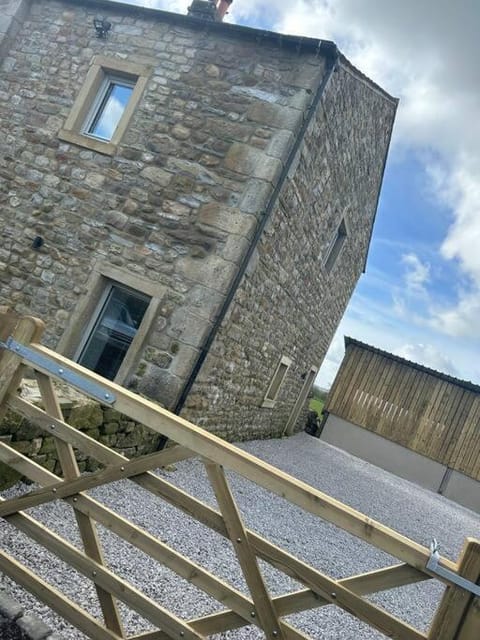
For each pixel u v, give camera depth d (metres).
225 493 1.84
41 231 6.11
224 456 1.83
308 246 7.68
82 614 2.00
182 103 5.99
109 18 6.56
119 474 1.99
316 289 9.21
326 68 5.79
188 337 5.33
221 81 5.95
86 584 2.52
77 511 2.07
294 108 5.65
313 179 6.73
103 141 6.11
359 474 11.21
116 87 6.47
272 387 9.27
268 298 6.86
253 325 6.68
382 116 8.66
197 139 5.84
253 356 7.21
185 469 5.25
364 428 16.11
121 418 4.27
